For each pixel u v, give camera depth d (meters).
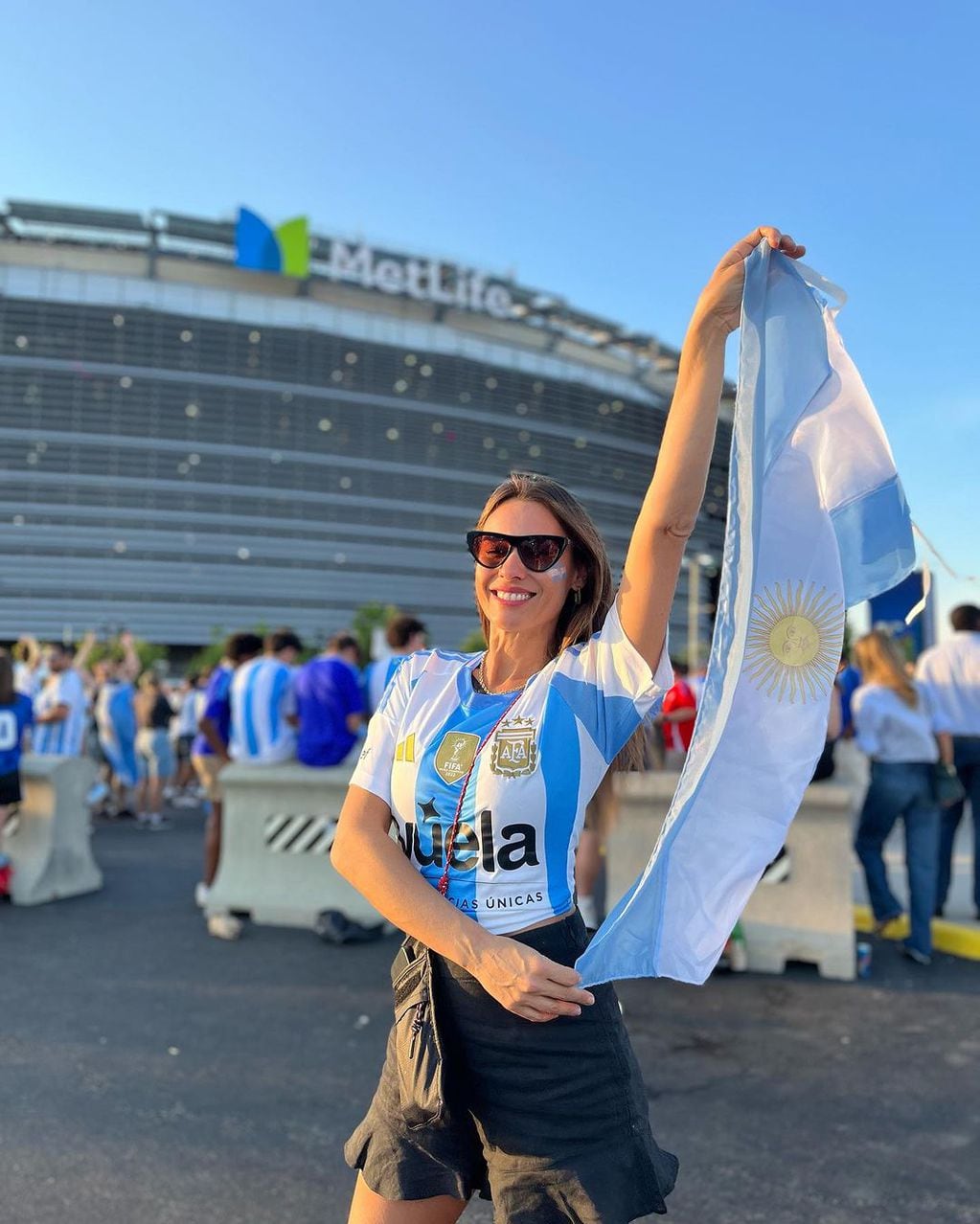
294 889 6.54
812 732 1.53
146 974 5.30
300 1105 3.58
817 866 5.43
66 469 92.94
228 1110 3.53
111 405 94.81
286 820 6.66
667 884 1.49
